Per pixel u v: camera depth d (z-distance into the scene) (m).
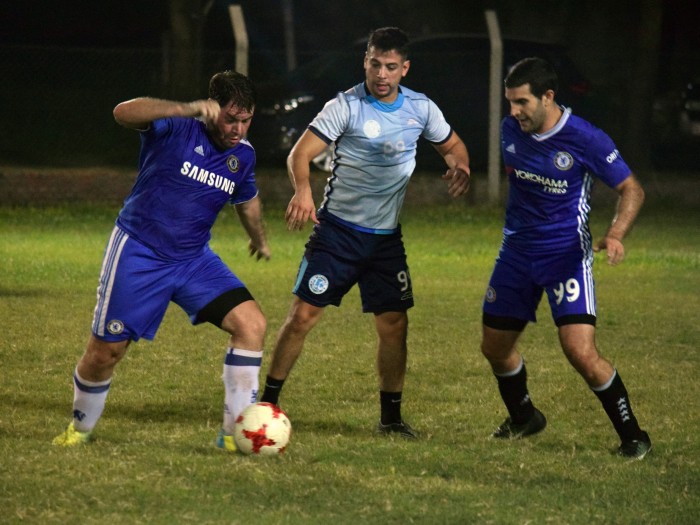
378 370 16.67
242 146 14.91
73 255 34.22
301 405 17.98
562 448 15.84
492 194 48.53
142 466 13.82
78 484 13.07
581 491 13.48
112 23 75.81
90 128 55.09
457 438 16.31
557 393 19.00
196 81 49.22
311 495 12.99
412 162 16.50
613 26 73.69
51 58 70.62
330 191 16.53
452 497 13.08
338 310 26.41
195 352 21.50
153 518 12.09
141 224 14.64
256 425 14.49
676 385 19.80
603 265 34.97
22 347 21.50
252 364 14.91
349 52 50.62
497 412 17.83
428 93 50.91
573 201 15.58
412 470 14.20
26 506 12.30
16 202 45.84
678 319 26.28
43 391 18.31
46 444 14.86
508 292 16.05
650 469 14.57
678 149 61.31
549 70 15.22
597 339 23.95
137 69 56.16
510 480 13.89
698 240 41.25
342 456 14.76
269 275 31.45
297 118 49.12
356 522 12.17
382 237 16.48
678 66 65.25
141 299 14.69
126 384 18.94
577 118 15.41
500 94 47.75
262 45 76.75
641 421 17.27
